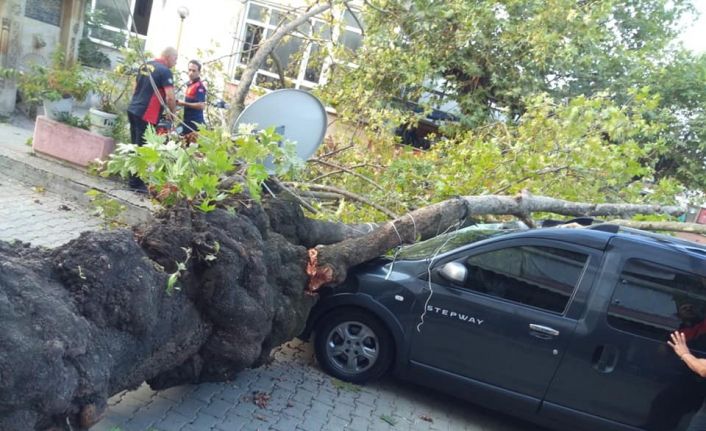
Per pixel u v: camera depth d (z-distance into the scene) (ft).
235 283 12.21
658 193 27.17
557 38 35.22
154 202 14.60
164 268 11.30
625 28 46.34
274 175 18.06
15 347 7.50
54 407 7.93
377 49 32.81
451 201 18.43
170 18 46.06
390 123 27.63
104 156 25.17
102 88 27.04
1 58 31.78
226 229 13.00
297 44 44.98
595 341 14.65
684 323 14.35
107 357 9.33
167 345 11.25
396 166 23.56
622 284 14.79
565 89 41.06
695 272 14.58
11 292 8.14
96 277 9.55
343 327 16.65
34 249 10.13
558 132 24.25
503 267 15.70
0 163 24.95
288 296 14.70
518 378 15.26
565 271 15.25
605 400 14.69
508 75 37.37
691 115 44.50
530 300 15.29
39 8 33.27
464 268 15.52
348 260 16.20
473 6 34.94
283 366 16.76
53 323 8.23
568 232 15.58
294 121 19.44
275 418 13.96
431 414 16.33
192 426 12.82
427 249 17.38
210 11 45.78
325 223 18.30
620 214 23.61
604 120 24.54
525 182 23.67
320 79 36.06
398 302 16.02
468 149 24.89
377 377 16.57
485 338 15.37
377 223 20.75
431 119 40.16
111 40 44.65
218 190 14.02
